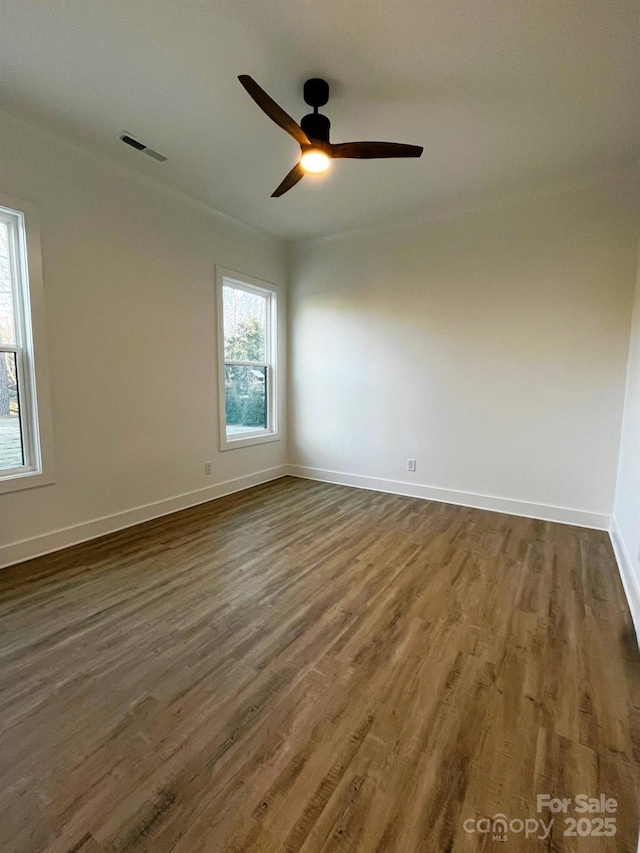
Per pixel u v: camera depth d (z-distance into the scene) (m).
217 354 4.11
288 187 2.59
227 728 1.47
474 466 3.97
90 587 2.43
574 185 3.32
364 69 2.08
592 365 3.39
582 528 3.46
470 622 2.13
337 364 4.70
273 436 4.96
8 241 2.62
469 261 3.82
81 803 1.20
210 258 3.93
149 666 1.78
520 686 1.69
